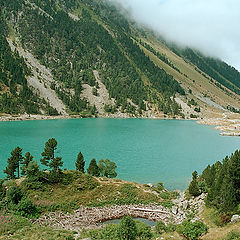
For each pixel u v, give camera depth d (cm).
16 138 13512
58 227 4188
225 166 5503
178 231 3472
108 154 10662
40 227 4034
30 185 5303
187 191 6156
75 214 4762
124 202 5300
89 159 9706
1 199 4816
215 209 4675
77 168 6694
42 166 8519
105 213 4884
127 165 9050
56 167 5850
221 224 4103
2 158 9394
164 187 6781
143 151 11512
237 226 3700
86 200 5209
